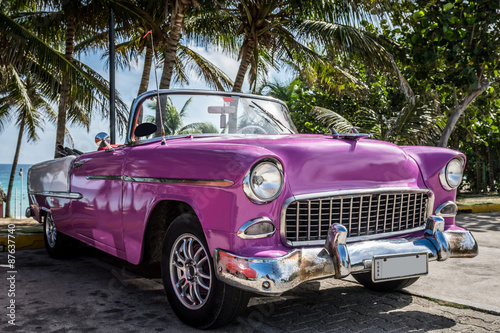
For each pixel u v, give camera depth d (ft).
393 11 32.76
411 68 34.14
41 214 16.37
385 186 9.34
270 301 10.94
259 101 13.26
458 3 28.60
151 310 10.31
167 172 9.25
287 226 8.32
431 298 11.06
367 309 10.31
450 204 10.25
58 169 14.66
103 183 11.74
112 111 14.65
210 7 34.65
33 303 10.75
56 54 25.67
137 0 32.76
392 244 8.87
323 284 12.50
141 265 14.98
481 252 17.40
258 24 32.96
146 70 39.58
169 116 11.65
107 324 9.36
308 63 35.01
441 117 36.83
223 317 8.57
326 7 31.04
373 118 39.78
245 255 7.78
